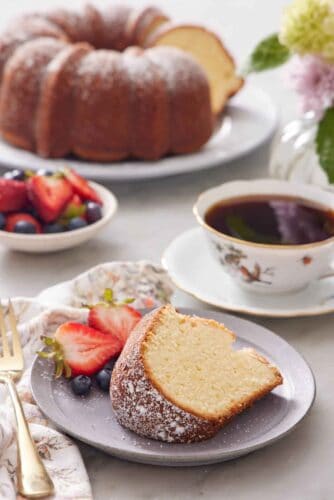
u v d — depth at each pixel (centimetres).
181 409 77
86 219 104
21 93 120
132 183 117
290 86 104
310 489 77
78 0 198
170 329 81
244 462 79
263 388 81
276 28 183
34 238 101
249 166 122
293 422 79
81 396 82
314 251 92
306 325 93
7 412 80
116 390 79
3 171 121
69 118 119
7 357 85
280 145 108
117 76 118
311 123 107
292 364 85
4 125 122
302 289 96
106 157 119
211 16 191
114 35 135
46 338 83
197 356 80
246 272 93
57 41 124
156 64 122
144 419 78
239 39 178
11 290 97
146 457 76
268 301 94
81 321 88
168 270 96
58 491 75
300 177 107
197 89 121
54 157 120
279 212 97
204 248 100
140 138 119
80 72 119
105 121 118
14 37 126
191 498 76
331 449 80
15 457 77
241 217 97
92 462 79
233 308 91
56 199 103
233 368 81
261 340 87
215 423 78
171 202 113
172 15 192
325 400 84
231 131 127
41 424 80
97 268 94
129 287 94
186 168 117
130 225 108
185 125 120
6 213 103
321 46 100
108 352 84
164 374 79
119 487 77
